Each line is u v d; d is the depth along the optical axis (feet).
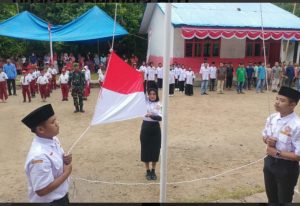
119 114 17.79
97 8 70.49
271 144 12.81
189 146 27.84
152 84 20.39
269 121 13.39
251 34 66.90
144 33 91.45
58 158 10.38
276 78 60.75
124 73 17.89
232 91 60.75
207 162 24.11
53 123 10.29
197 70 70.79
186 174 21.86
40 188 9.75
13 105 45.09
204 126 34.60
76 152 26.13
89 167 23.00
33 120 10.01
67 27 68.69
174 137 30.45
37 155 9.82
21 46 81.46
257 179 21.15
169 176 21.50
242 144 28.55
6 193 18.89
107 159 24.63
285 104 12.44
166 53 14.57
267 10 78.84
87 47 90.89
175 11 69.72
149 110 20.18
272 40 76.64
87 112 40.88
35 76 54.29
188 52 70.38
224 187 19.90
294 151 12.59
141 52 93.50
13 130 32.30
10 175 21.45
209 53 71.82
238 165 23.58
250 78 62.49
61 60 79.05
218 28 66.85
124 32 68.95
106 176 21.52
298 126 12.39
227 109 43.86
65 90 48.11
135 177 21.38
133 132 32.07
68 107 43.93
